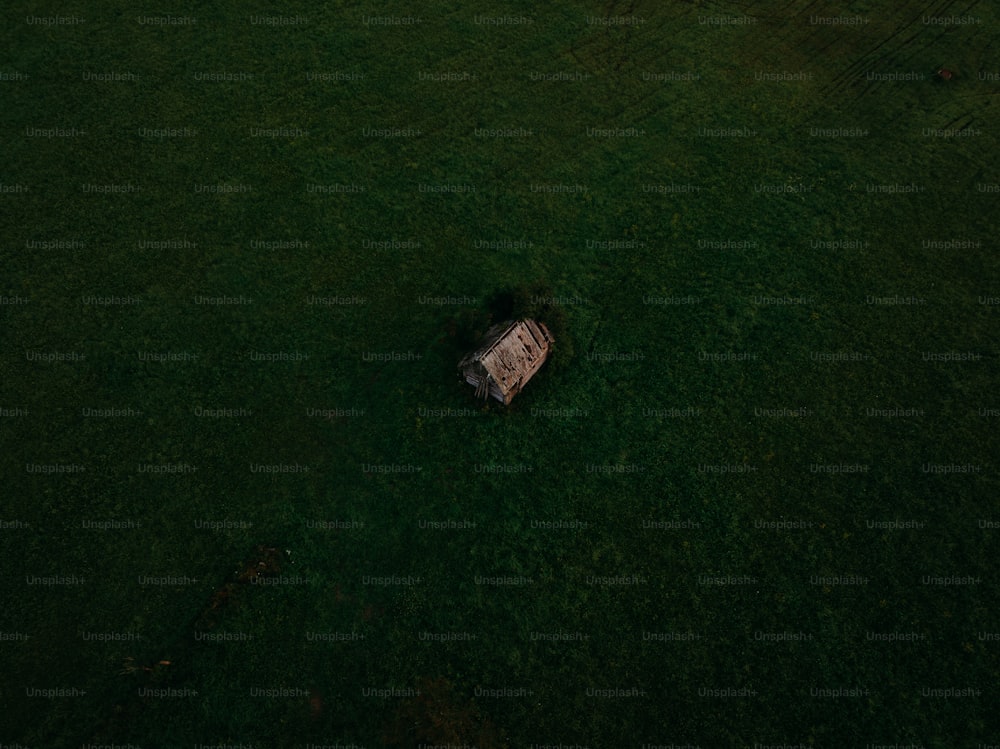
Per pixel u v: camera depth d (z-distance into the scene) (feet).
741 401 95.91
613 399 96.07
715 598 81.35
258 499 87.56
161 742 72.33
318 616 79.92
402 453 91.20
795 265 108.68
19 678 75.66
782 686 75.82
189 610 80.02
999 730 72.23
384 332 101.65
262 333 101.09
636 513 87.20
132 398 94.58
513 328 92.27
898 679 75.66
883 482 88.89
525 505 87.66
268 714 74.08
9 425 91.81
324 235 111.04
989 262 108.17
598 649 78.38
